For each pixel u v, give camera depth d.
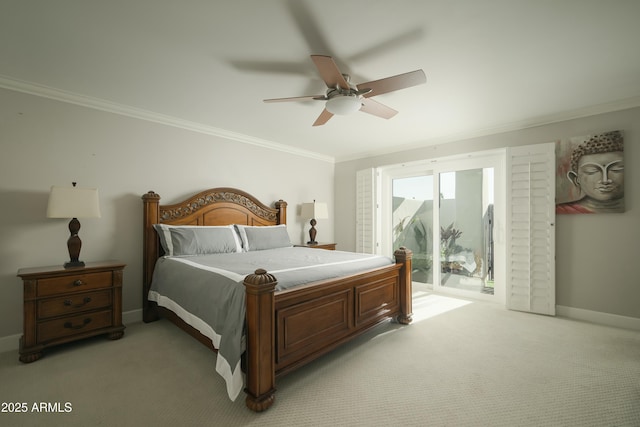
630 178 2.85
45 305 2.25
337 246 5.46
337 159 5.48
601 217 3.01
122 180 3.04
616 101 2.84
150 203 3.10
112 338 2.57
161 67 2.23
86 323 2.44
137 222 3.14
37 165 2.57
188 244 3.05
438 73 2.28
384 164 4.82
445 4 1.54
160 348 2.42
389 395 1.77
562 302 3.24
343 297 2.27
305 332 1.95
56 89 2.61
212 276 2.11
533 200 3.29
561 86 2.52
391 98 2.77
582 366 2.11
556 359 2.22
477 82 2.44
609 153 2.92
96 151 2.88
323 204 4.70
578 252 3.14
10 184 2.45
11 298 2.44
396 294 2.95
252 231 3.74
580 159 3.09
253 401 1.62
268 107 3.02
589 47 1.93
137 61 2.14
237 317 1.70
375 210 4.83
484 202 3.91
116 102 2.92
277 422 1.54
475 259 3.97
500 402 1.70
